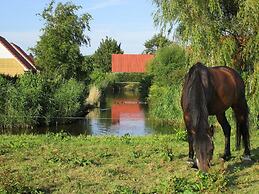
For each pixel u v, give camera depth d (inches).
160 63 1289.4
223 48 592.1
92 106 1204.5
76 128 800.9
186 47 621.6
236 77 359.6
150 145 448.5
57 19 1273.4
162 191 264.8
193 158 338.0
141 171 332.5
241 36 608.7
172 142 471.5
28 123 820.0
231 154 385.7
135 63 2628.0
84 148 431.2
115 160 372.8
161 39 680.4
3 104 816.3
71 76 1282.0
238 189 278.1
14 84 875.4
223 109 346.3
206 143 268.2
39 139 498.0
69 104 886.4
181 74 821.2
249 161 360.5
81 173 325.4
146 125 823.7
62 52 1258.0
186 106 296.5
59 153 398.6
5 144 453.7
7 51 1658.5
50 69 1258.6
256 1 563.5
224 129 369.1
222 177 274.1
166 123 847.7
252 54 583.2
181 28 630.5
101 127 804.6
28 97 826.2
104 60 2930.6
